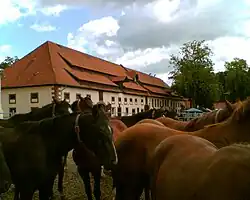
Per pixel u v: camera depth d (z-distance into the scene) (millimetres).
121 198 4254
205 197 2402
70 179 9117
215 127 3764
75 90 47781
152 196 3402
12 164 4953
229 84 67312
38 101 45531
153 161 3422
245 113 3518
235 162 2355
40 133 5125
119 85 61531
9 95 47562
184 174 2734
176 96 86688
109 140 4559
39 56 51156
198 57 63594
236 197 2217
